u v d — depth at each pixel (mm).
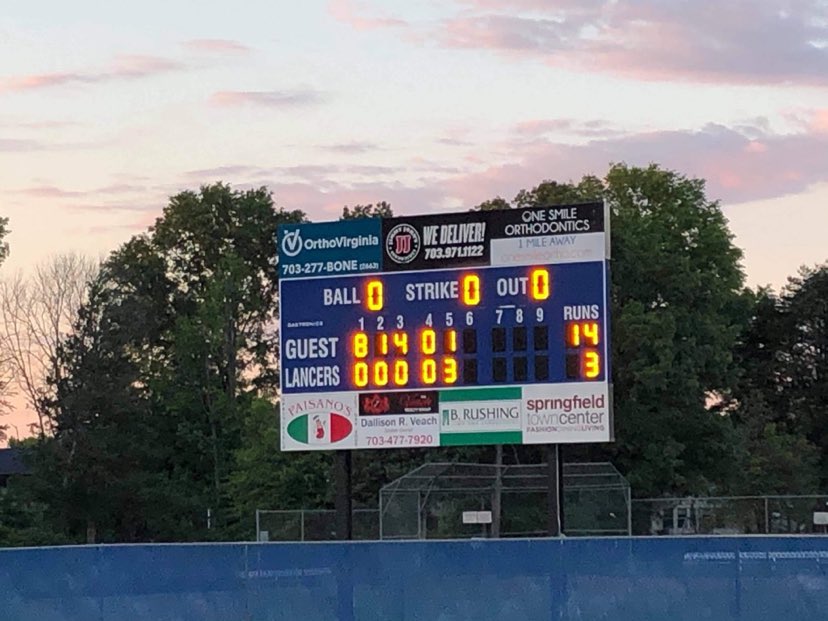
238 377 78375
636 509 38750
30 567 20906
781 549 20625
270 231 84375
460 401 28250
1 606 20750
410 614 21859
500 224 28250
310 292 29438
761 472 55250
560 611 21359
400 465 47500
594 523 38000
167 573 21469
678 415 49625
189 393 71375
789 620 20500
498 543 21625
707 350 51250
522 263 28047
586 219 27656
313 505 52031
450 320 28438
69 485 58062
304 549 22125
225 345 74188
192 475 70875
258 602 21938
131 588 21266
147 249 84125
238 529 56000
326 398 29203
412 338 28672
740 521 36156
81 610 21047
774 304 71688
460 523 37812
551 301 27797
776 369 70125
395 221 28938
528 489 34281
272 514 35250
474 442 28141
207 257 83625
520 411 27875
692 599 20875
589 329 27516
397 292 28812
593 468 38844
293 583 22062
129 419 60781
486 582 21625
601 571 21219
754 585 20672
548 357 27766
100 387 60031
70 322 64938
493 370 28094
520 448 47250
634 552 21109
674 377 49500
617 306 51406
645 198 55719
